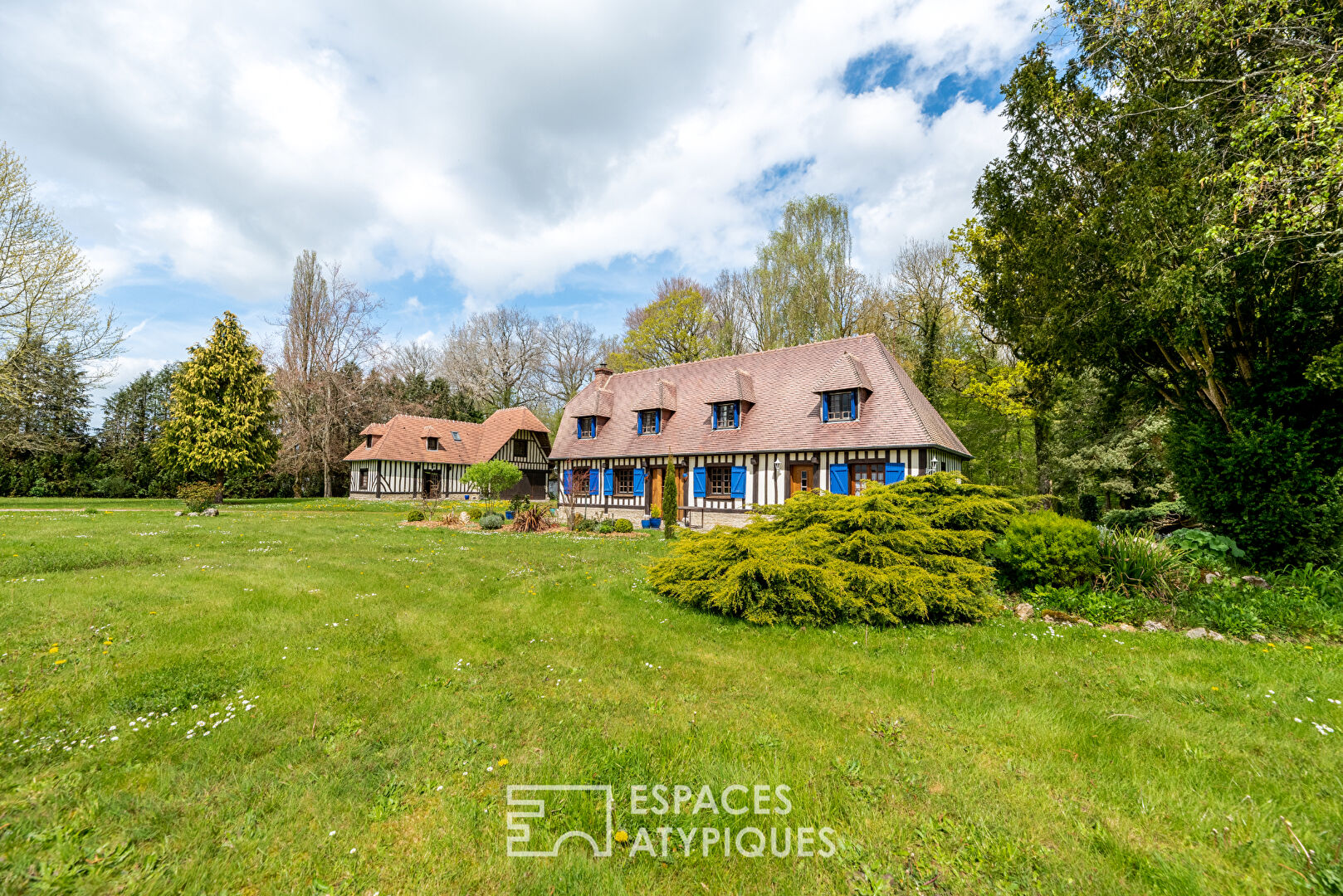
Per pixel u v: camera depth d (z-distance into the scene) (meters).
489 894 2.37
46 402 22.69
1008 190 12.70
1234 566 8.50
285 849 2.61
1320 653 5.50
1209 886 2.41
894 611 6.42
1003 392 19.91
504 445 35.34
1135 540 7.75
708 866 2.57
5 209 18.45
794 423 17.84
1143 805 3.01
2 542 10.83
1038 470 20.61
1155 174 8.86
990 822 2.85
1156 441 15.99
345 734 3.73
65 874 2.36
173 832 2.70
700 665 5.19
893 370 17.44
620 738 3.75
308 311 35.03
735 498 18.47
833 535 7.05
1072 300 10.41
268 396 29.73
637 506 20.97
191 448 26.92
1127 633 6.22
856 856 2.62
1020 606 7.14
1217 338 9.60
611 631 6.25
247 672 4.76
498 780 3.23
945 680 4.79
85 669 4.73
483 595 7.93
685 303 34.12
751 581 6.58
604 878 2.47
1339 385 7.46
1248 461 8.42
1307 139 6.80
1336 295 7.54
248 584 8.02
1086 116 10.48
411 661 5.17
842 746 3.67
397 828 2.79
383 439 33.50
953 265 22.12
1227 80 8.19
